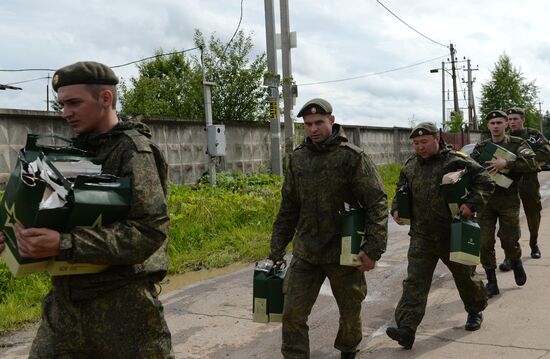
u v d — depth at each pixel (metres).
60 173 2.17
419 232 4.55
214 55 17.59
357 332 3.90
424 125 4.50
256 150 15.52
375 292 6.20
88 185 2.15
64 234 2.09
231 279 6.89
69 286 2.29
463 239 4.28
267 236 8.98
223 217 9.52
